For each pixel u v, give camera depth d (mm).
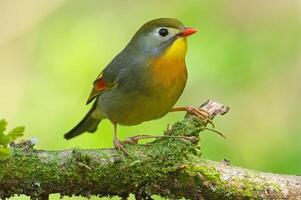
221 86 13742
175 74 8969
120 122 9461
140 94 8984
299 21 15438
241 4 15391
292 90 14102
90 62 14422
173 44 8977
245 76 13867
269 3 15570
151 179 7438
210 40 14250
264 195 7555
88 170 7254
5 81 14742
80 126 10719
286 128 13516
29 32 15461
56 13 15688
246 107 13672
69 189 7301
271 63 14328
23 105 14141
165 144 7578
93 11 15781
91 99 9734
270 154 12133
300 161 11641
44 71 14602
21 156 7117
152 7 15844
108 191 7438
